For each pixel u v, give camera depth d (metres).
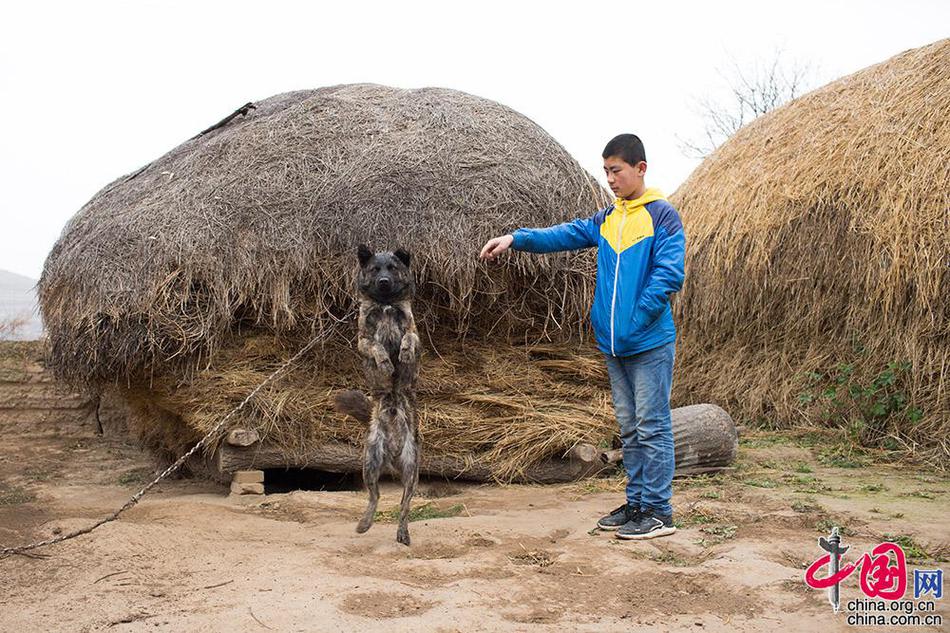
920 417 8.34
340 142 7.64
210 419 6.89
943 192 8.58
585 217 7.54
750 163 11.52
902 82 10.41
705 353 11.14
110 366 6.90
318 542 5.03
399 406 5.15
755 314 10.38
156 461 9.05
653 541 4.96
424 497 6.99
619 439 7.70
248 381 7.01
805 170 10.20
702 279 11.06
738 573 4.16
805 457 8.30
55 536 5.16
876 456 8.30
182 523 5.59
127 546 4.73
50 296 7.44
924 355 8.47
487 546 4.94
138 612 3.70
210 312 6.88
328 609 3.65
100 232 7.26
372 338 5.27
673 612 3.73
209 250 6.93
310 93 9.18
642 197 5.20
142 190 7.73
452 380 7.35
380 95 8.62
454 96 8.41
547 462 7.30
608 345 5.23
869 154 9.53
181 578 4.22
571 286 7.48
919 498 6.32
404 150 7.46
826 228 9.52
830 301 9.52
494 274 7.19
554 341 7.72
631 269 5.11
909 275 8.51
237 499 6.77
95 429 10.88
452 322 7.40
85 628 3.52
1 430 10.62
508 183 7.31
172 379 7.04
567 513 5.91
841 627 3.49
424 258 6.95
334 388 7.20
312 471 7.79
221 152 7.75
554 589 4.02
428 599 3.85
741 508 5.81
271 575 4.21
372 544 5.00
